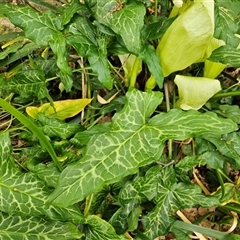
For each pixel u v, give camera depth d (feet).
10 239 1.00
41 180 1.01
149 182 1.11
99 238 1.07
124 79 1.29
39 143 1.17
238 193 1.25
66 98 1.39
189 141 1.28
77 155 1.13
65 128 1.16
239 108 1.33
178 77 1.15
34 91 1.24
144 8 1.02
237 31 1.24
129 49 1.01
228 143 1.20
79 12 1.17
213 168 1.24
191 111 1.03
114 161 0.97
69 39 1.05
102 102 1.28
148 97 1.04
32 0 1.36
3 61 1.34
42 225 1.03
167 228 1.14
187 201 1.15
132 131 1.01
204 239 1.22
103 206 1.17
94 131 1.10
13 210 0.99
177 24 1.08
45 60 1.31
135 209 1.14
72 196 0.92
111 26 1.01
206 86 1.15
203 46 1.10
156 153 0.98
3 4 1.11
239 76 1.36
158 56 1.13
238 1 1.13
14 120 1.33
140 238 1.16
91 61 1.05
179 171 1.18
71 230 1.03
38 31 1.10
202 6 1.04
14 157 1.19
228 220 1.28
